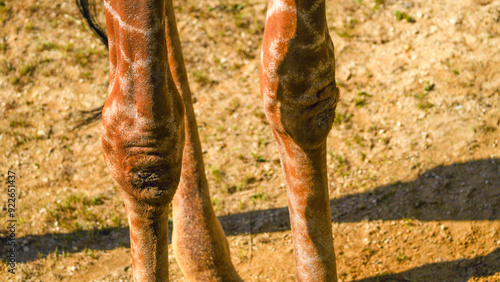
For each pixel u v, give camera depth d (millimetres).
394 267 4219
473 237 4363
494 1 6848
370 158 5449
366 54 6539
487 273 3996
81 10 2979
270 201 5156
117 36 2152
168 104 2213
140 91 2162
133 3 2068
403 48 6504
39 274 4539
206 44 6973
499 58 6102
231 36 7051
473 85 5879
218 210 5102
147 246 2508
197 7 7480
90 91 6516
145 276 2562
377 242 4508
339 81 6262
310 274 2883
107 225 5062
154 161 2254
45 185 5547
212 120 6094
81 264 4633
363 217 4797
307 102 2420
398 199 4914
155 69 2148
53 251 4785
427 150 5363
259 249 4613
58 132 6105
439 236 4449
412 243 4438
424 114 5699
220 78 6566
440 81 6008
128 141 2236
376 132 5695
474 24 6578
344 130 5777
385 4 7145
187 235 3660
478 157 5125
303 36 2311
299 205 2762
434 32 6602
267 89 2471
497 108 5586
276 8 2326
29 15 7512
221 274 3707
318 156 2635
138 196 2344
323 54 2369
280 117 2504
